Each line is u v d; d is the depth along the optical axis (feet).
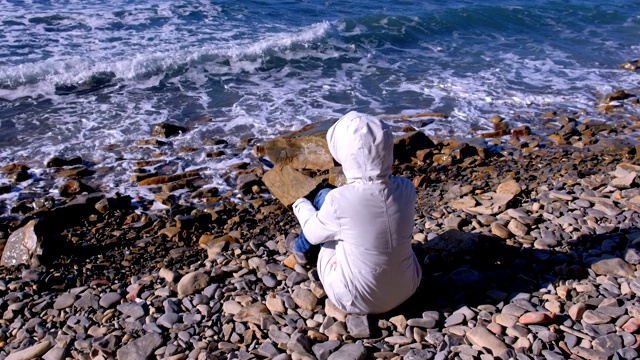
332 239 12.74
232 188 24.47
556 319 12.80
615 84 40.06
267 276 15.72
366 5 59.21
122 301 15.40
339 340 12.67
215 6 53.42
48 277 17.12
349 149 11.93
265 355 12.38
